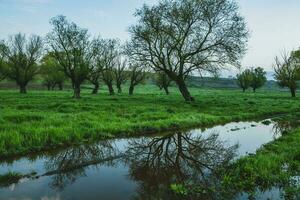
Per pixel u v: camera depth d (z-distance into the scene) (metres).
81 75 56.28
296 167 11.55
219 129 22.69
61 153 14.62
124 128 19.92
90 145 16.44
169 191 9.84
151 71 46.91
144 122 22.02
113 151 15.32
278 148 14.63
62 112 28.09
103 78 75.19
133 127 20.52
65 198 9.19
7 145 14.33
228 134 20.62
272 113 34.44
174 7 43.88
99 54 62.38
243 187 9.92
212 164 13.16
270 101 55.06
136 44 44.75
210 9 43.22
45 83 105.50
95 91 80.88
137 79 78.00
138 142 17.64
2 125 17.25
